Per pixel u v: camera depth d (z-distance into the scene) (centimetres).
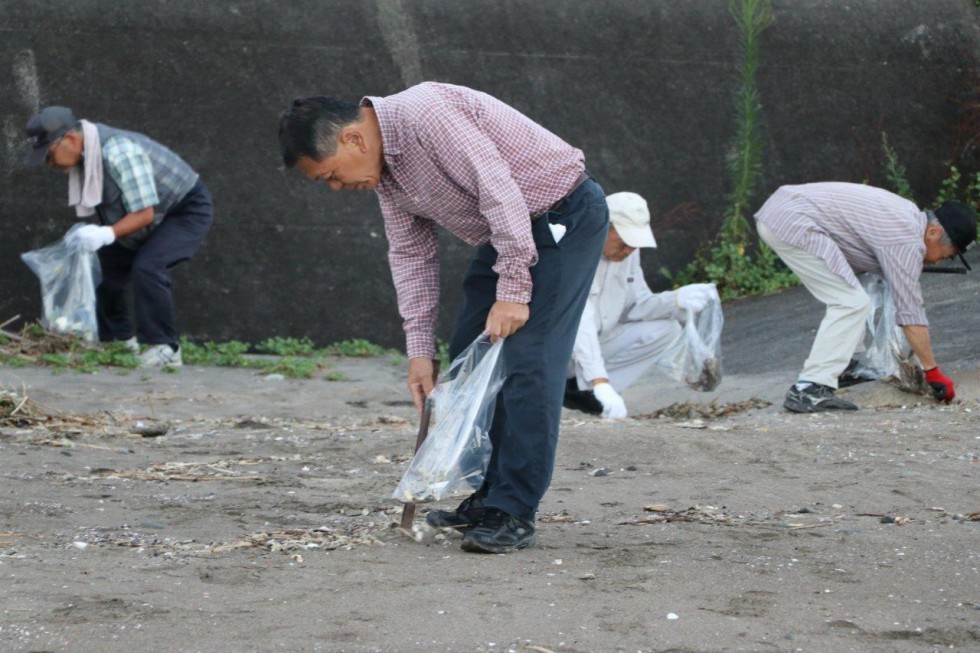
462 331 1018
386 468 1367
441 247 2973
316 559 952
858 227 1791
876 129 3256
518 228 917
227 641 749
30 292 2788
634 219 1803
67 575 884
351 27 2986
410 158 928
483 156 916
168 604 818
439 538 1023
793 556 966
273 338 2873
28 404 1719
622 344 1900
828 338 1797
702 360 1884
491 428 1020
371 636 761
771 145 3200
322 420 1819
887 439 1512
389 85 2991
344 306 2912
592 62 3116
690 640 761
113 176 2269
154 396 2023
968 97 3303
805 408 1802
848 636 774
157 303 2341
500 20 3078
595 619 798
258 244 2884
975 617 813
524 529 981
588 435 1473
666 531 1057
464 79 3041
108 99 2842
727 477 1306
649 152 3123
